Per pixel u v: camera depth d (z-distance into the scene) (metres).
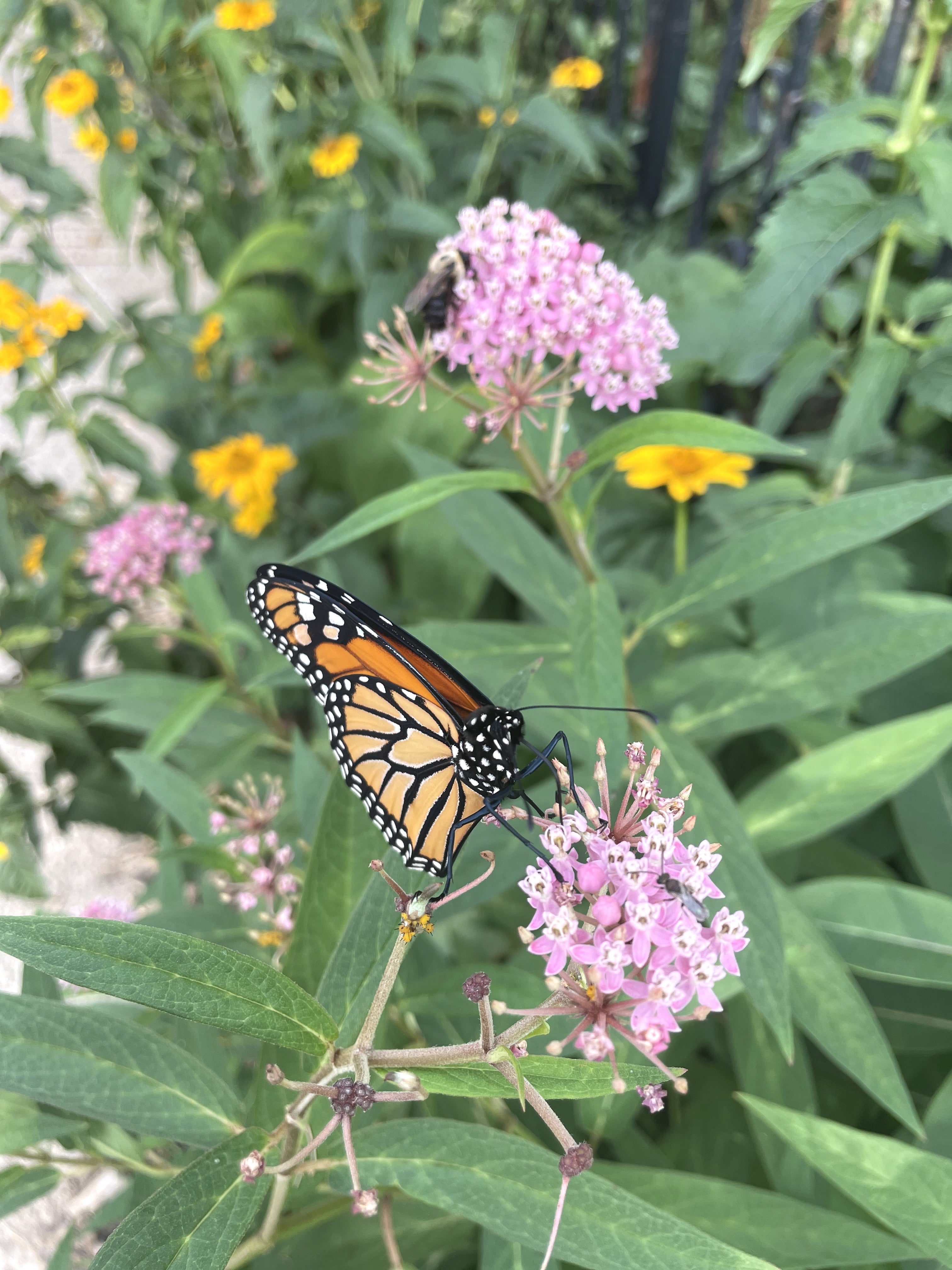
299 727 0.45
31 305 0.43
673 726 0.25
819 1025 0.22
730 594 0.24
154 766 0.25
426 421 0.47
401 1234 0.23
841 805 0.24
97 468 0.60
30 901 0.47
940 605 0.31
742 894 0.21
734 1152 0.26
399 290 0.46
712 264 0.40
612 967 0.13
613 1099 0.23
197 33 0.45
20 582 0.44
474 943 0.32
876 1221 0.22
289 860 0.23
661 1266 0.15
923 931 0.24
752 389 0.43
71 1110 0.17
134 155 0.51
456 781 0.17
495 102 0.45
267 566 0.18
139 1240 0.15
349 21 0.47
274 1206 0.18
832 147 0.28
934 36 0.26
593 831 0.14
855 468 0.35
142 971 0.14
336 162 0.44
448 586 0.44
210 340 0.47
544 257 0.21
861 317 0.40
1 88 0.46
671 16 0.43
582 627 0.22
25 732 0.42
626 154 0.50
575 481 0.24
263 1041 0.15
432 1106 0.24
